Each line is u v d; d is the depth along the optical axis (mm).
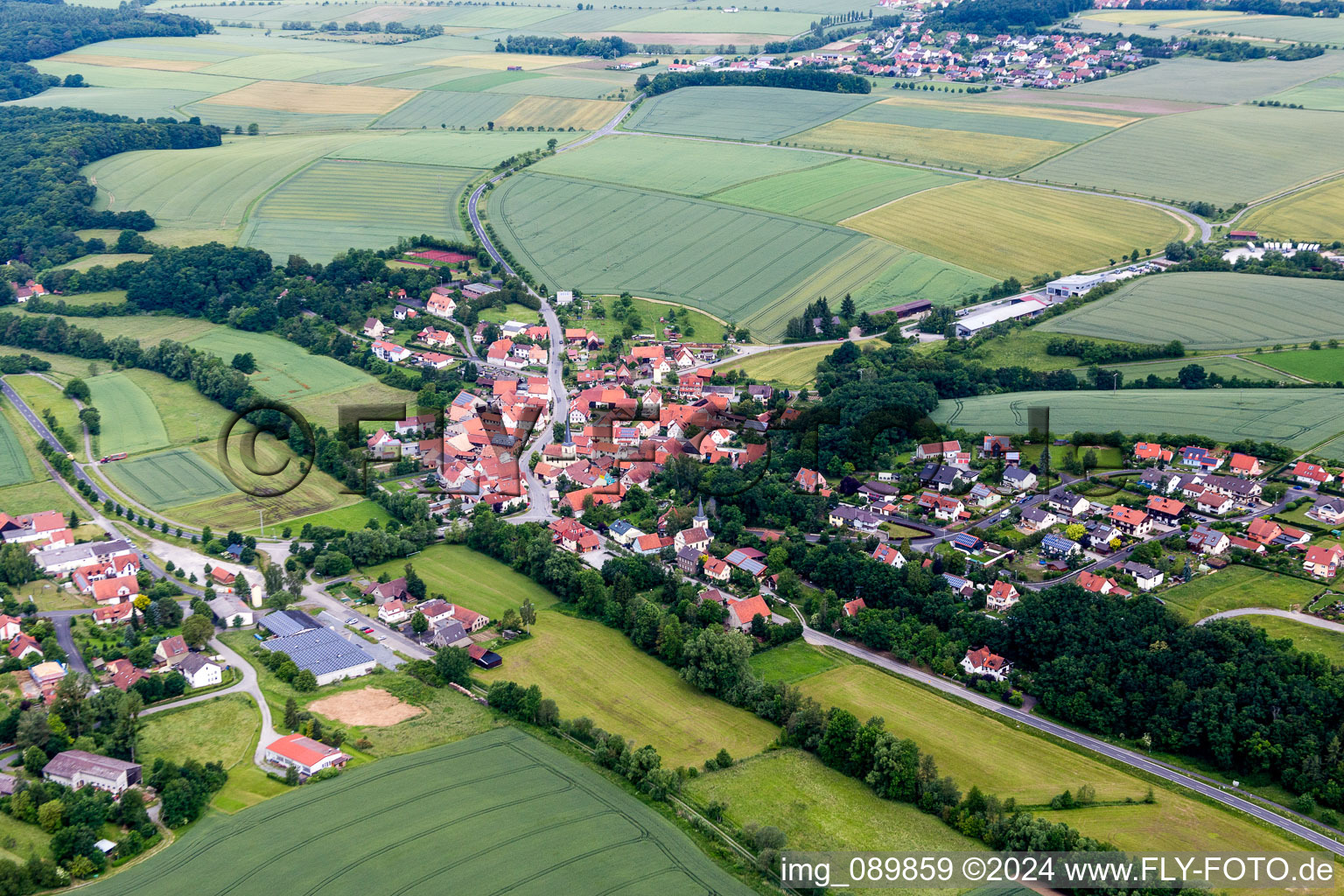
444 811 188000
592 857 177125
